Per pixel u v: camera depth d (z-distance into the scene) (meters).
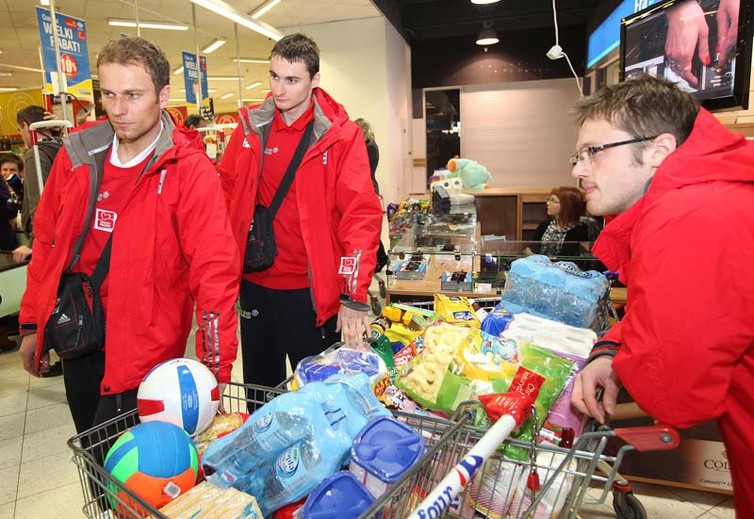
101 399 1.51
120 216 1.47
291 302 2.12
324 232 1.99
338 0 7.09
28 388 3.55
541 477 1.11
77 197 1.49
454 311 1.73
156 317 1.51
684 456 2.16
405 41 9.80
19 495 2.38
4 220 4.69
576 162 1.18
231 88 16.48
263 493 0.99
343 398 1.06
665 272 0.89
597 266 2.55
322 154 1.96
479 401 1.04
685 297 0.86
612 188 1.12
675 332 0.87
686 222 0.88
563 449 1.02
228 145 2.21
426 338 1.31
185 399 1.20
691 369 0.87
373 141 5.33
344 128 1.97
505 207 6.08
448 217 4.09
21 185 6.14
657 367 0.90
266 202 2.10
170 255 1.51
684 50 3.07
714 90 2.80
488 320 1.65
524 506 1.11
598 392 1.19
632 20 3.69
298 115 1.99
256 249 2.01
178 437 1.07
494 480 1.10
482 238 3.62
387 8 7.99
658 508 2.15
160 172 1.47
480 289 2.74
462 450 1.08
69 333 1.48
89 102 4.43
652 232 0.93
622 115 1.07
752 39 2.55
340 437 0.98
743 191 0.90
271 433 0.98
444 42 10.44
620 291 2.64
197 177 1.48
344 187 1.94
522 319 1.56
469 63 10.41
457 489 0.80
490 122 10.65
